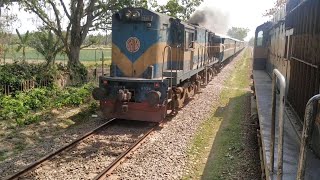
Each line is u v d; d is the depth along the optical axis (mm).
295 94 7078
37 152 7965
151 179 6547
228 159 7770
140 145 8594
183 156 7895
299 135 5703
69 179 6441
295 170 4301
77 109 12867
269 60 15930
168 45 11883
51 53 19766
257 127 9609
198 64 15617
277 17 14406
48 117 11453
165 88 10484
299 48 6871
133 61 10930
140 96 10602
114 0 19547
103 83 10836
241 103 14516
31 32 20453
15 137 9180
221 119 11602
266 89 11312
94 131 9617
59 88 15992
